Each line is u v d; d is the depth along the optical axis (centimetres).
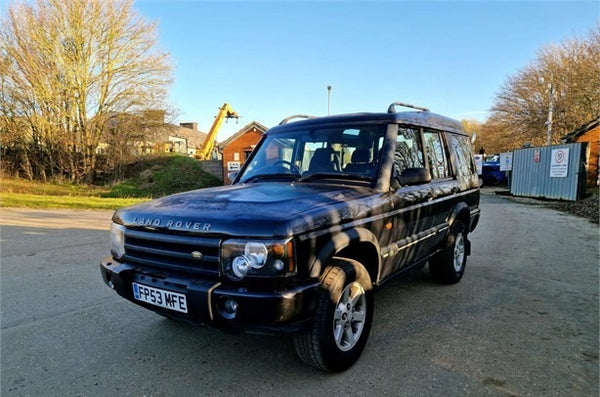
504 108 3688
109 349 317
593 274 521
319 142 369
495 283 483
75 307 411
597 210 1170
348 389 255
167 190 2641
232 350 313
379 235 306
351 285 276
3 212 1273
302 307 230
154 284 250
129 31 2628
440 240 436
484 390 252
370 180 325
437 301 419
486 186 2727
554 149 1619
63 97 2577
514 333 338
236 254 222
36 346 323
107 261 294
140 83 2738
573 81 2948
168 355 306
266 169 383
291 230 224
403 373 274
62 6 2417
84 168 2692
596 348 310
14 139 2541
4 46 2358
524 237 801
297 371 279
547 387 255
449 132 475
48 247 711
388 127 346
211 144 3472
